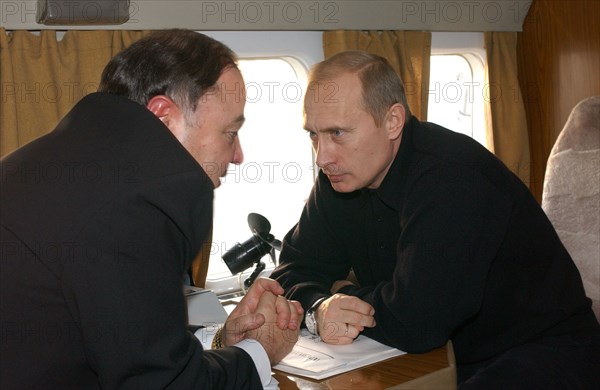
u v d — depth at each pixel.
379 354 1.50
